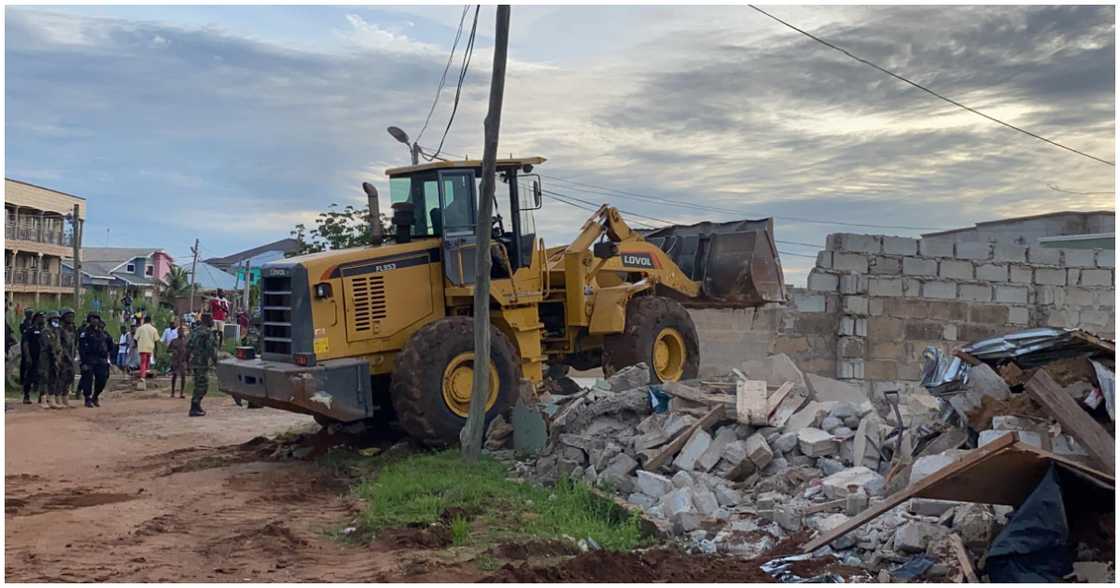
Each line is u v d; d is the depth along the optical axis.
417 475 10.48
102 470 12.52
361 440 13.36
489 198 11.19
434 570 7.41
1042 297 18.78
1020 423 8.68
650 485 9.66
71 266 56.47
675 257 16.61
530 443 11.57
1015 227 32.34
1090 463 8.00
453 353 12.21
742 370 12.73
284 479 11.52
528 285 13.44
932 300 18.06
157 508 10.02
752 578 7.26
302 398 11.62
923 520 7.93
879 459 9.70
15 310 28.23
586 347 14.59
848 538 8.01
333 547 8.34
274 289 12.45
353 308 12.24
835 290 17.58
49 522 9.34
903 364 17.80
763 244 16.12
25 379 20.25
